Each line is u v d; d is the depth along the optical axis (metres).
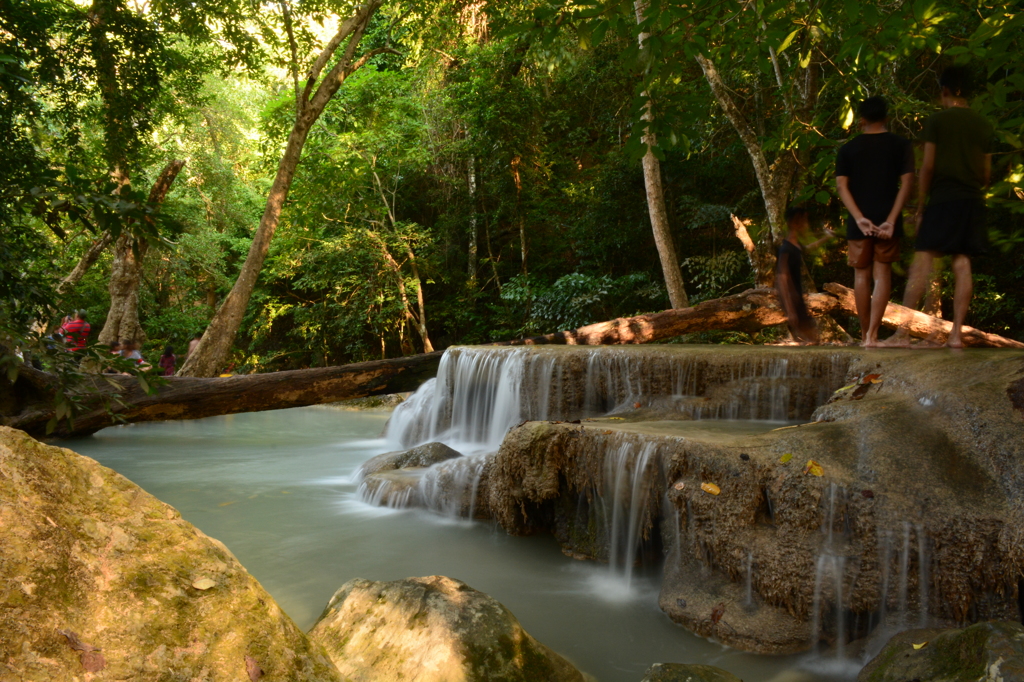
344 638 2.75
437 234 20.33
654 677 2.61
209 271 23.28
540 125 18.30
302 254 19.20
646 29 4.36
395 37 17.08
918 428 3.49
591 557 4.43
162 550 1.47
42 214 3.78
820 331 9.98
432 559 4.45
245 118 24.78
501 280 20.92
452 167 20.72
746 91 13.91
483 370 7.79
